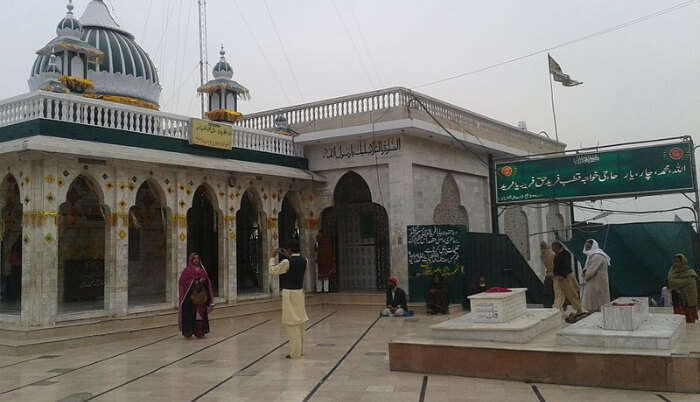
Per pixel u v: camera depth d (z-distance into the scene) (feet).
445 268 61.41
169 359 36.63
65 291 58.44
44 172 43.34
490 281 65.67
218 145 58.75
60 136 45.47
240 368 32.78
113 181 48.37
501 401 23.86
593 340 27.17
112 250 47.67
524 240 93.45
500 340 29.43
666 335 26.03
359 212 74.18
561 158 67.15
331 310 64.75
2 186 47.47
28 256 42.96
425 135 66.23
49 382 30.37
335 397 25.31
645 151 62.34
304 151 71.41
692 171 59.72
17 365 35.73
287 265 35.73
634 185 62.64
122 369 33.58
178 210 53.57
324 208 70.13
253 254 76.33
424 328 47.83
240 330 50.52
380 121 64.69
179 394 26.89
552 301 56.65
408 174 64.95
